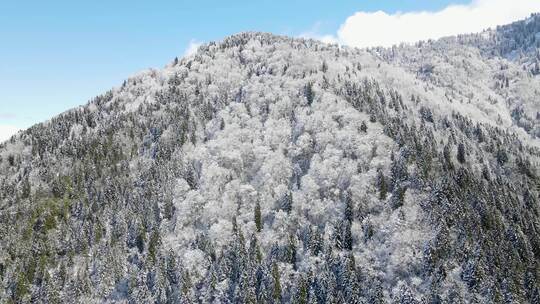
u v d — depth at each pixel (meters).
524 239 148.75
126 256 173.12
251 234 170.50
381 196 164.12
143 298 153.88
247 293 143.38
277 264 153.25
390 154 179.88
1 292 164.50
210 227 175.88
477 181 176.00
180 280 157.00
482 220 153.75
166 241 174.50
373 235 153.75
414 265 138.00
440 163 178.50
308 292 142.50
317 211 168.12
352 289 134.62
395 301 130.75
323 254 151.50
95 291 163.12
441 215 146.38
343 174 177.75
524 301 128.88
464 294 126.25
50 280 165.62
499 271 133.38
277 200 181.88
